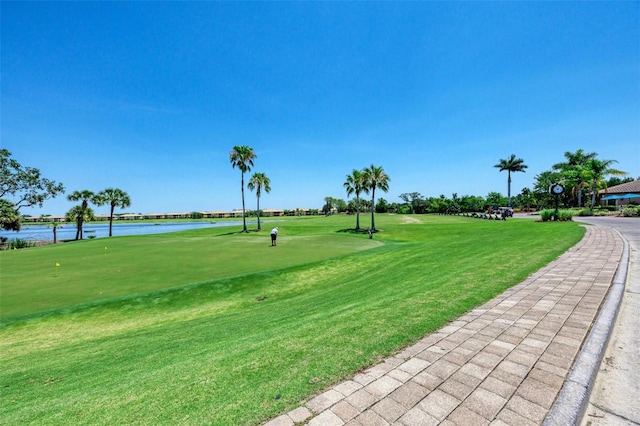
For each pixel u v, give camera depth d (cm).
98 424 239
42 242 3891
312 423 204
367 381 252
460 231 2930
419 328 362
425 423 197
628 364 273
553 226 1641
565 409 203
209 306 905
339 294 812
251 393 249
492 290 505
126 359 502
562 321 350
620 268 580
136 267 1382
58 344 676
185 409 239
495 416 201
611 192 4353
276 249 1894
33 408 316
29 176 3734
